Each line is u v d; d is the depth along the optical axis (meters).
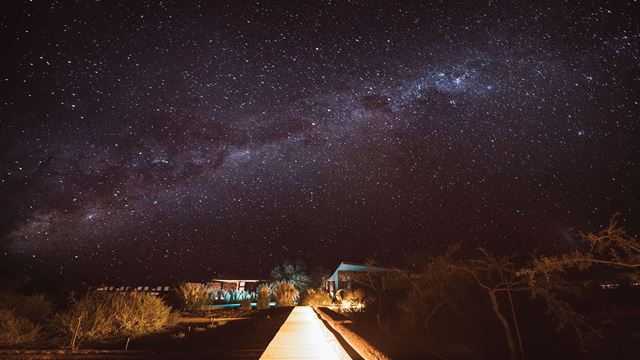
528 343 5.97
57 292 16.64
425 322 7.34
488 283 6.54
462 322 7.13
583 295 6.11
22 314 9.20
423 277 7.78
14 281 17.22
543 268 4.29
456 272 6.84
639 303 6.41
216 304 23.09
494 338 6.44
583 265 3.77
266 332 8.91
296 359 5.54
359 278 10.56
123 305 9.16
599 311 6.56
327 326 9.17
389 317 9.70
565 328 6.24
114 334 8.60
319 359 5.53
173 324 11.24
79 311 8.07
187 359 5.87
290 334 8.20
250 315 14.42
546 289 4.82
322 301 23.27
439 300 7.63
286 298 21.89
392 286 10.26
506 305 6.91
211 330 9.64
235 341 7.66
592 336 5.63
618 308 6.40
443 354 6.05
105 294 9.84
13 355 6.30
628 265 3.36
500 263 5.41
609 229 3.44
